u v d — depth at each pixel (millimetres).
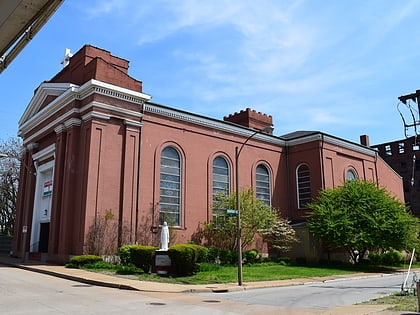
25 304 11594
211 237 31188
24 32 7844
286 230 32875
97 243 24625
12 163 48406
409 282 21750
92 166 25578
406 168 64375
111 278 18922
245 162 35469
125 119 27609
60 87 29891
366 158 42906
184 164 30906
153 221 27875
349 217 31484
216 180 33156
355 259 33219
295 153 38781
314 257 32906
